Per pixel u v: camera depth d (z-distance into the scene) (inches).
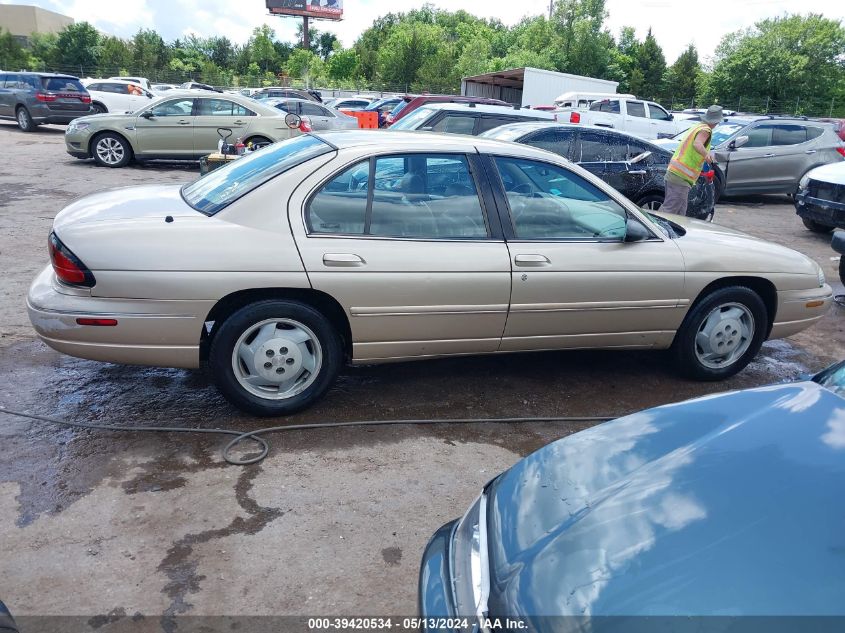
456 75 1909.4
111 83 1002.7
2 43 1942.7
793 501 72.9
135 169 548.7
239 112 546.6
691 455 82.6
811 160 548.1
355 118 713.0
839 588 61.9
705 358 191.6
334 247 148.6
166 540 116.0
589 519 74.5
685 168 309.4
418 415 166.6
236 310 147.9
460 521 88.6
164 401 165.3
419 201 157.0
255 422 156.8
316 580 109.0
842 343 242.1
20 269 262.7
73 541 114.4
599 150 364.2
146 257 139.4
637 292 172.6
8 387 168.2
